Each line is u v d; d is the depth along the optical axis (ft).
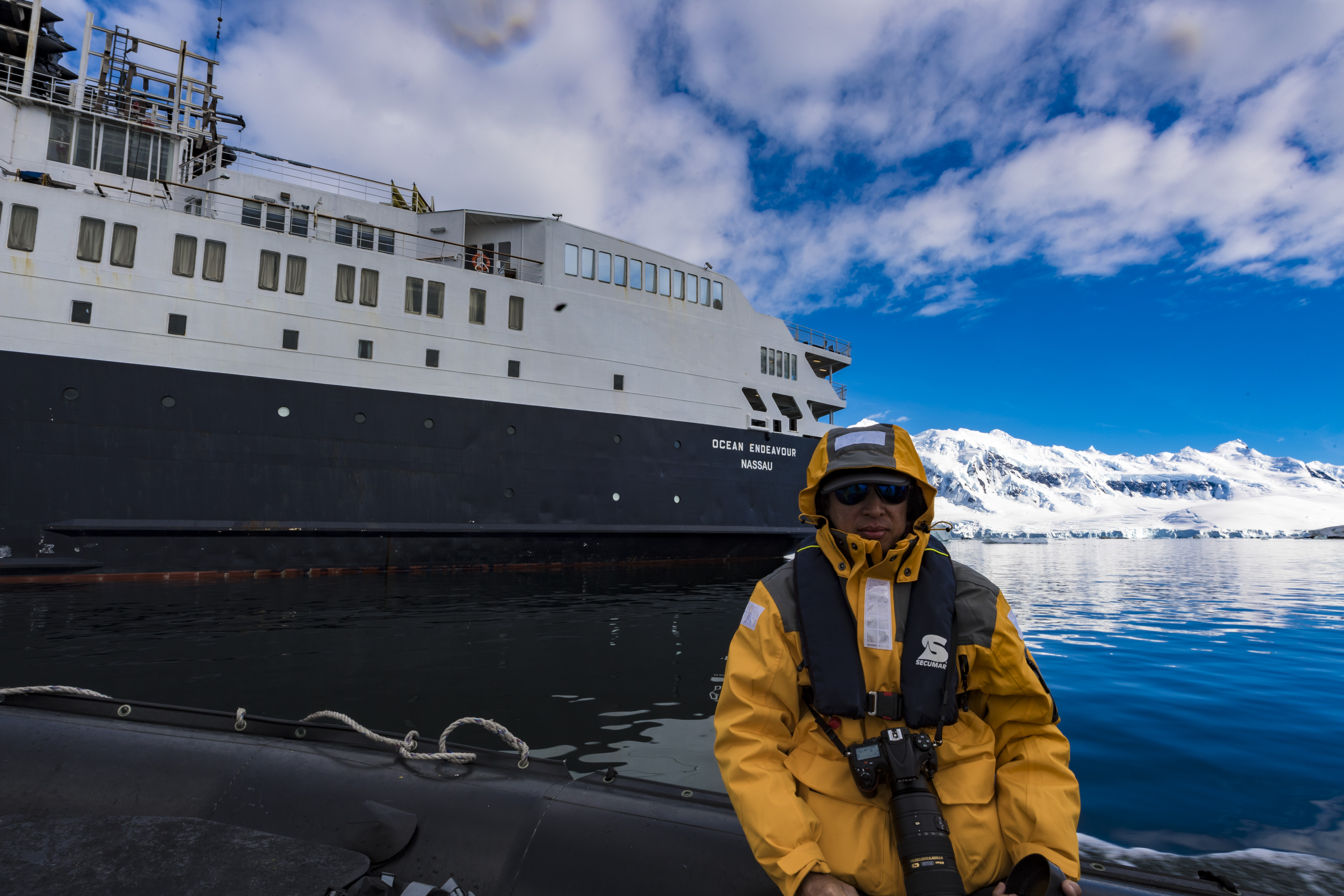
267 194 56.95
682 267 67.46
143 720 9.51
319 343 49.44
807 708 5.57
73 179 53.21
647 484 62.13
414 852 7.29
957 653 5.20
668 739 16.44
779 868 4.69
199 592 39.40
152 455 43.96
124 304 43.98
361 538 49.60
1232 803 13.60
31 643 25.50
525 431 56.65
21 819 7.41
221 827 7.34
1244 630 37.78
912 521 5.74
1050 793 4.99
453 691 20.35
